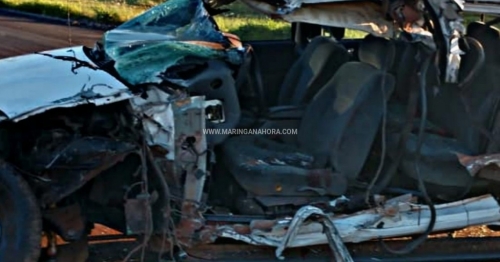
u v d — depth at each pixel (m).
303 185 9.71
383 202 9.89
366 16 9.23
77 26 43.16
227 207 9.98
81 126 9.10
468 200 10.17
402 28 9.14
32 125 9.05
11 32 38.66
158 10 11.27
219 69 9.45
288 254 10.20
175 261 9.58
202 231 9.42
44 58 10.23
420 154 9.88
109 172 9.33
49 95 8.94
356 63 10.16
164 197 9.20
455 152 9.95
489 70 10.09
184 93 9.20
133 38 10.68
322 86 11.16
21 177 8.91
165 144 9.12
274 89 11.97
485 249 11.50
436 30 9.09
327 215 9.55
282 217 9.73
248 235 9.51
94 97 8.88
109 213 9.48
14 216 8.83
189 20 10.88
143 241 9.23
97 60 10.21
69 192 8.98
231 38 10.59
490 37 10.11
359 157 9.84
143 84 9.08
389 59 10.19
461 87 9.91
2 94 9.00
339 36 11.65
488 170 9.96
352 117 9.84
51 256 9.58
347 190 9.94
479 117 10.05
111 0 52.19
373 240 10.20
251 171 9.62
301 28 12.08
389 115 10.07
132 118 9.09
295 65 11.55
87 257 10.16
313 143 10.16
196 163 9.29
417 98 9.74
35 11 51.12
